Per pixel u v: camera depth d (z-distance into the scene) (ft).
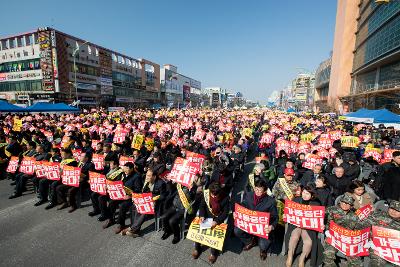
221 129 61.46
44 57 150.71
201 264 15.30
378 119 52.26
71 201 22.13
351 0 214.07
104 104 195.21
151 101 282.56
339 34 236.22
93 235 18.39
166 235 18.20
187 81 407.44
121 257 15.84
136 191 18.84
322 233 14.58
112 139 43.57
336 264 14.52
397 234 11.69
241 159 33.09
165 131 53.21
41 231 18.81
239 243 17.69
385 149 31.09
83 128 50.29
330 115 157.28
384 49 135.64
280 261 15.66
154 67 286.46
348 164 21.02
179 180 18.53
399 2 117.39
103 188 20.26
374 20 156.35
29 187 28.14
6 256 15.75
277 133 56.03
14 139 31.91
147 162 28.43
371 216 13.05
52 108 76.38
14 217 20.98
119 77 217.77
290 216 14.98
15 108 65.41
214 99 526.98
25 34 157.17
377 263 12.16
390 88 126.41
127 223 20.29
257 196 15.58
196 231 15.80
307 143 36.22
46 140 36.94
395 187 18.45
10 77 168.45
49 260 15.40
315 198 14.79
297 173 24.21
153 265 15.15
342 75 223.30
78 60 167.43
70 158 23.34
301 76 430.61
